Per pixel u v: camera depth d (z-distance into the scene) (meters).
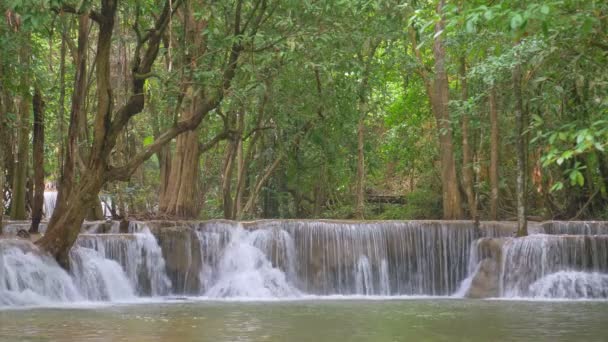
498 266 20.75
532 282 20.08
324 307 16.56
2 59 19.27
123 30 24.34
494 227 22.25
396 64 26.95
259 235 21.25
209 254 21.05
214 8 18.02
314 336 10.98
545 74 17.16
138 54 17.56
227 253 21.08
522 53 17.80
